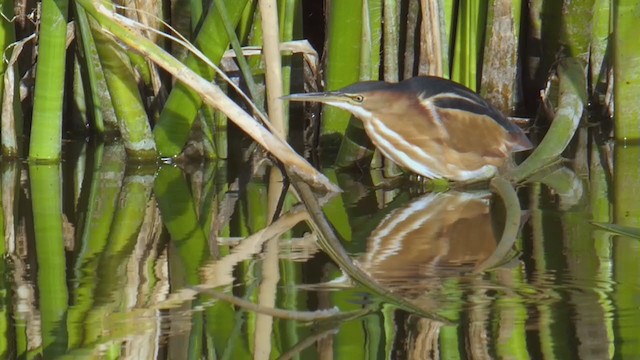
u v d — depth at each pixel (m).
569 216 7.53
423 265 6.32
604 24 11.25
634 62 9.93
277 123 9.06
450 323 5.17
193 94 9.85
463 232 7.14
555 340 4.88
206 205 8.30
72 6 11.00
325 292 5.75
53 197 8.63
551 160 9.57
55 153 9.98
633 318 5.17
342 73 9.54
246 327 5.17
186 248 6.88
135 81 9.83
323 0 11.80
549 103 11.18
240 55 9.02
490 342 4.90
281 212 8.02
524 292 5.65
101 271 6.30
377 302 5.53
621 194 8.25
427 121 8.93
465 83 10.50
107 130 11.16
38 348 4.89
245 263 6.42
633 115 10.14
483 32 11.15
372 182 9.24
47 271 6.31
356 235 7.17
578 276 5.93
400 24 10.90
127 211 8.12
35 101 9.81
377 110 9.05
